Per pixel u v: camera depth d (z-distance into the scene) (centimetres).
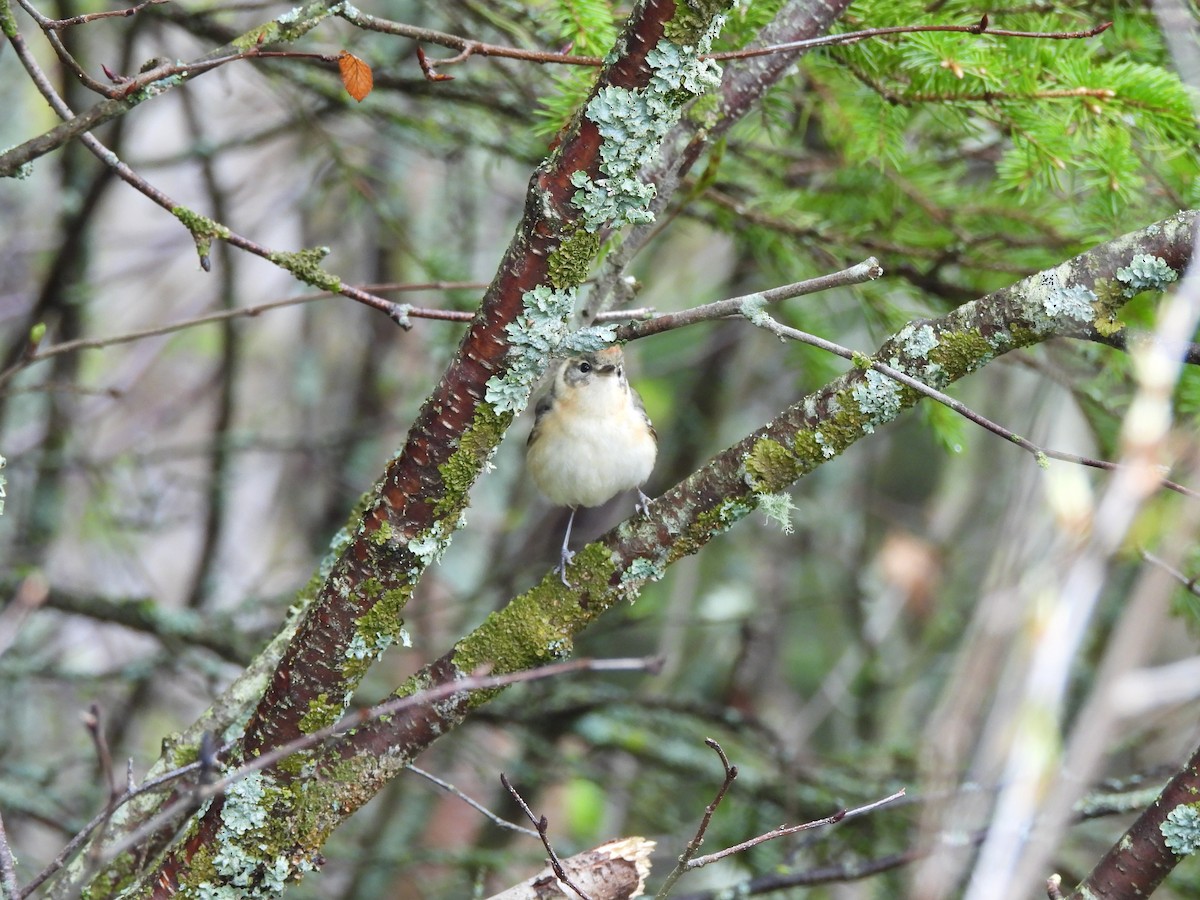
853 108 927
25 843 1532
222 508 1582
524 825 1636
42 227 1867
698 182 820
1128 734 977
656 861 1524
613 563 652
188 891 612
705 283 1827
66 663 1564
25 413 1627
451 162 1276
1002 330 604
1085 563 398
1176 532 429
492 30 1026
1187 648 1132
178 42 1764
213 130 1925
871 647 1719
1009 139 897
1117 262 588
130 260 2064
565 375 1037
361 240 1811
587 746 1630
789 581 1925
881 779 1300
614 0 937
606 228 612
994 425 564
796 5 802
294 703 616
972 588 1628
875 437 1905
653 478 1759
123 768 1404
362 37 1162
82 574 1822
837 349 604
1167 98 768
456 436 600
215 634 1245
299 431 1922
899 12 826
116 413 1980
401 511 606
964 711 431
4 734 1552
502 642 652
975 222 991
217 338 1981
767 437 636
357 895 1579
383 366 1766
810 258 1015
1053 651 392
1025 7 831
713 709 1359
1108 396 966
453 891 1608
